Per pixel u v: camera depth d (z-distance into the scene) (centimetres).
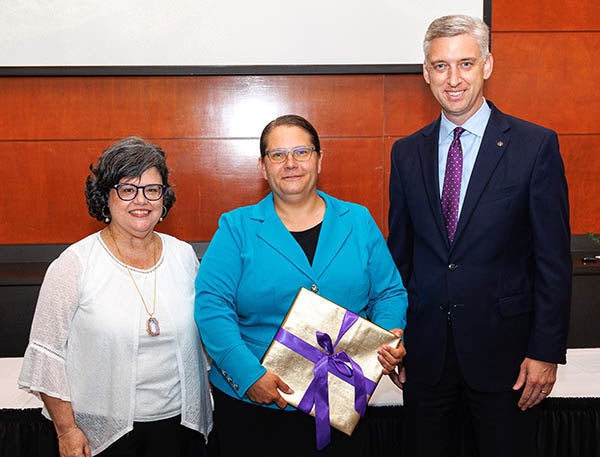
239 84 333
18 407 188
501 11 334
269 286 158
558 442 195
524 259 170
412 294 180
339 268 161
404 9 317
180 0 313
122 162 148
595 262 320
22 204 335
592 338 313
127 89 330
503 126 170
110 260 153
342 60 320
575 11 336
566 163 346
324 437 150
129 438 150
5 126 330
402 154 186
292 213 166
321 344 152
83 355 149
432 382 175
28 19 311
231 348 150
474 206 167
